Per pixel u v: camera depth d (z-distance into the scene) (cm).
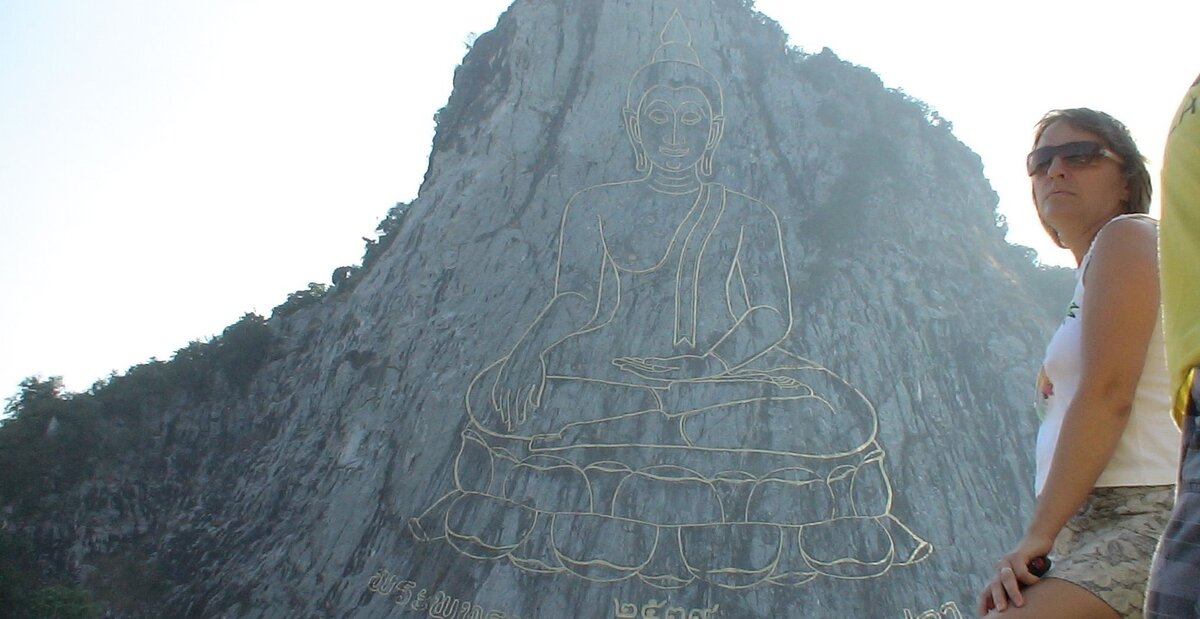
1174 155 255
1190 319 248
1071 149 368
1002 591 312
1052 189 373
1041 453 356
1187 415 251
